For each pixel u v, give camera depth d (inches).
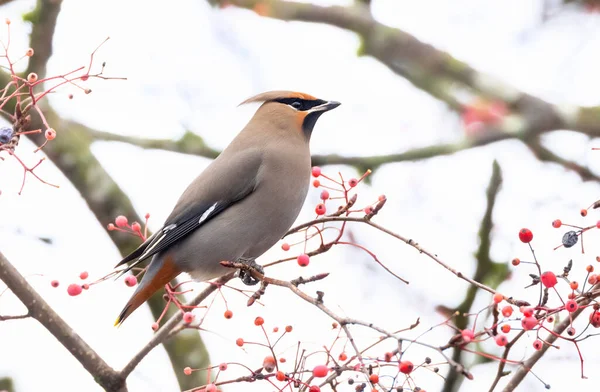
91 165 533.6
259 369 312.0
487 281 454.3
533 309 285.1
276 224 442.9
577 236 303.1
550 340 305.3
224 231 430.9
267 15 671.1
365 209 333.7
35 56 525.3
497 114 660.7
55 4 517.0
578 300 295.1
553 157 653.9
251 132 455.5
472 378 251.1
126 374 349.1
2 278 335.0
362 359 270.2
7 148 300.0
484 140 642.2
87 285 316.2
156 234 427.5
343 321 280.5
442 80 705.6
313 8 697.0
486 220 459.2
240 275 439.5
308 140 459.8
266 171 438.9
